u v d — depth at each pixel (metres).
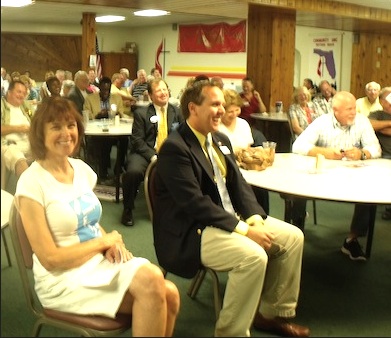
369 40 9.04
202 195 2.22
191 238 2.22
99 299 1.79
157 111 4.28
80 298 1.80
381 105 4.74
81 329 1.77
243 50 10.14
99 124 5.14
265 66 6.71
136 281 1.75
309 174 2.86
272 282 2.40
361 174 2.90
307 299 2.86
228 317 2.18
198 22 11.16
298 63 10.10
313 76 10.00
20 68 10.72
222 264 2.17
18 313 1.82
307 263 3.40
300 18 7.38
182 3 6.82
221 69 10.71
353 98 3.51
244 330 2.16
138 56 13.08
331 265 3.37
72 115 1.97
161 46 12.30
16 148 2.24
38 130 1.93
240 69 10.26
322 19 7.49
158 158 2.29
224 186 2.40
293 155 3.49
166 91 4.27
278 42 6.64
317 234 4.00
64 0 6.64
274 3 6.09
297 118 5.29
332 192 2.44
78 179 2.04
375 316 2.68
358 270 3.29
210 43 10.91
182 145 2.25
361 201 2.29
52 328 1.90
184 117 2.38
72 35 11.53
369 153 3.43
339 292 2.96
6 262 1.77
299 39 10.01
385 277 3.19
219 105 2.30
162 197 2.32
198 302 2.77
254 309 2.16
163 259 2.29
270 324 2.45
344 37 9.41
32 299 1.86
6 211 1.91
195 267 2.22
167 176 2.22
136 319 1.76
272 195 4.99
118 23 11.95
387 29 8.62
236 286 2.14
